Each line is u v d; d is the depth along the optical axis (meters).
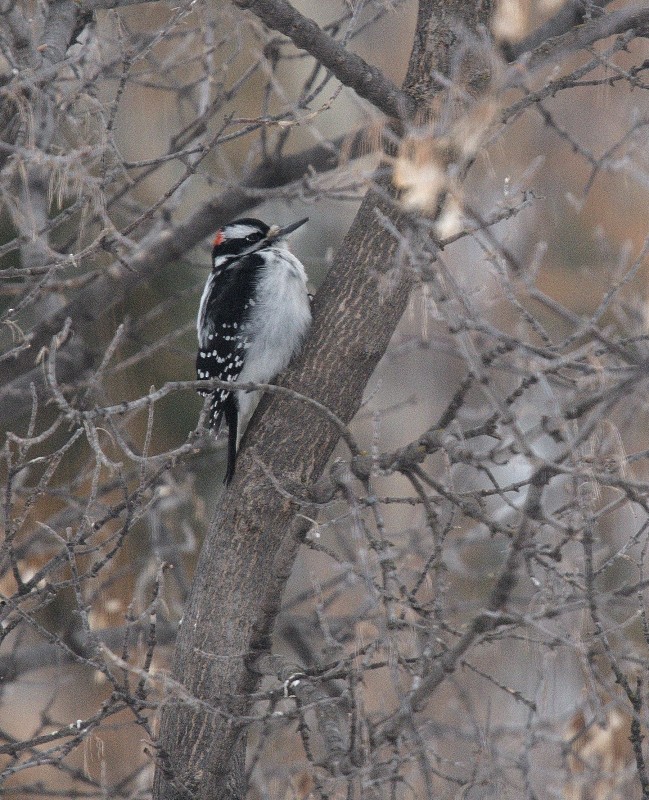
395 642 7.07
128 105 15.72
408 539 15.66
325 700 7.57
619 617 11.80
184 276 17.23
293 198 10.72
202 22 12.28
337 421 8.30
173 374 16.89
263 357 12.18
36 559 14.89
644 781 7.62
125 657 8.43
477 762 7.31
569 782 8.50
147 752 8.58
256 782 10.86
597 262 17.08
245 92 17.05
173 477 15.64
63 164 8.65
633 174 8.70
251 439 9.80
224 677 9.38
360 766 6.96
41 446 15.46
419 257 7.14
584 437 6.30
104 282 13.85
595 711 7.77
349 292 9.79
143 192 16.64
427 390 22.39
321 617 8.16
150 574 13.29
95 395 13.52
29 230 8.53
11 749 8.77
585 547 6.93
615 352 6.76
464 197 7.30
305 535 8.30
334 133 19.28
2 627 9.16
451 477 7.65
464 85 9.12
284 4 8.83
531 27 11.39
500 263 7.91
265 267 12.60
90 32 11.04
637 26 9.38
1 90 8.46
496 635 7.66
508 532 7.36
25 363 13.75
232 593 9.56
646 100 13.77
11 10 9.67
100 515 14.24
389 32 18.69
